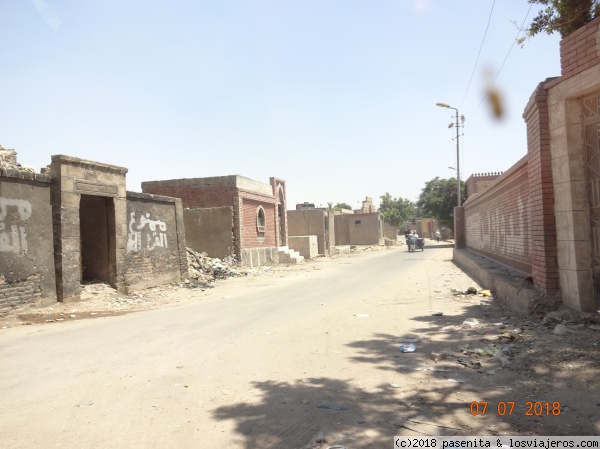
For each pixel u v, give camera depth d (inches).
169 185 962.1
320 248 1497.3
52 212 435.8
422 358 226.4
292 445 137.3
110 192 508.4
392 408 163.9
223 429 149.0
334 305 411.2
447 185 1995.6
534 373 189.3
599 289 256.5
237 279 729.0
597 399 158.7
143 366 225.5
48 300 424.8
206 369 218.2
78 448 136.6
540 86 286.2
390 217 3090.6
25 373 217.6
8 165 476.1
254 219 1035.9
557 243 280.4
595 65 245.0
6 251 383.6
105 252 522.0
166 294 548.4
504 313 326.3
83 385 196.9
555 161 277.4
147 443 139.5
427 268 793.6
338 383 193.2
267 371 212.8
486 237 686.5
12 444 139.9
